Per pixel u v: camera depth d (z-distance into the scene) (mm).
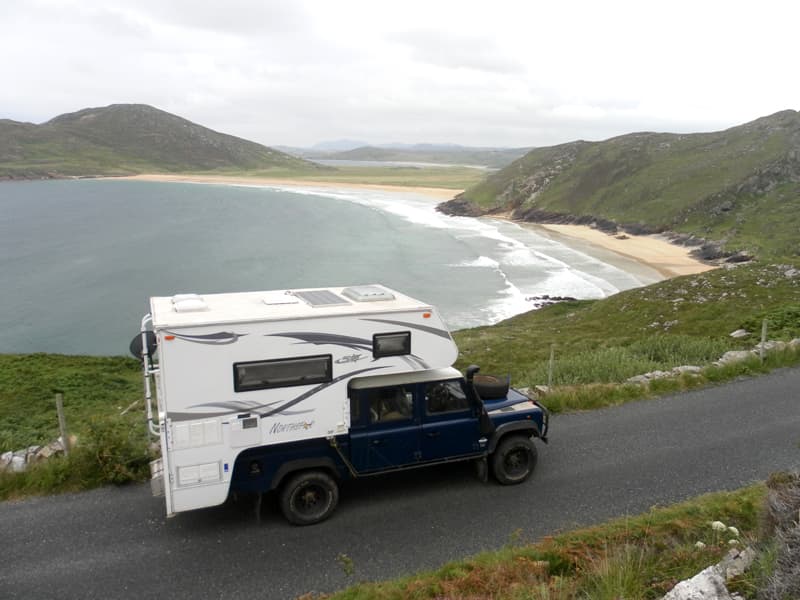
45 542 9203
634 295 40062
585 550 8062
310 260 82125
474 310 54688
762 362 17141
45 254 86688
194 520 9859
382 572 8445
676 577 6918
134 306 58594
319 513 9719
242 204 166875
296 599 7891
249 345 8977
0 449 15609
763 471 11086
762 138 131625
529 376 19609
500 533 9344
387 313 9773
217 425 8953
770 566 5879
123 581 8289
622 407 14602
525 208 144000
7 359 31844
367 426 9898
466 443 10578
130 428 13219
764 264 39281
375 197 198500
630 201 122312
